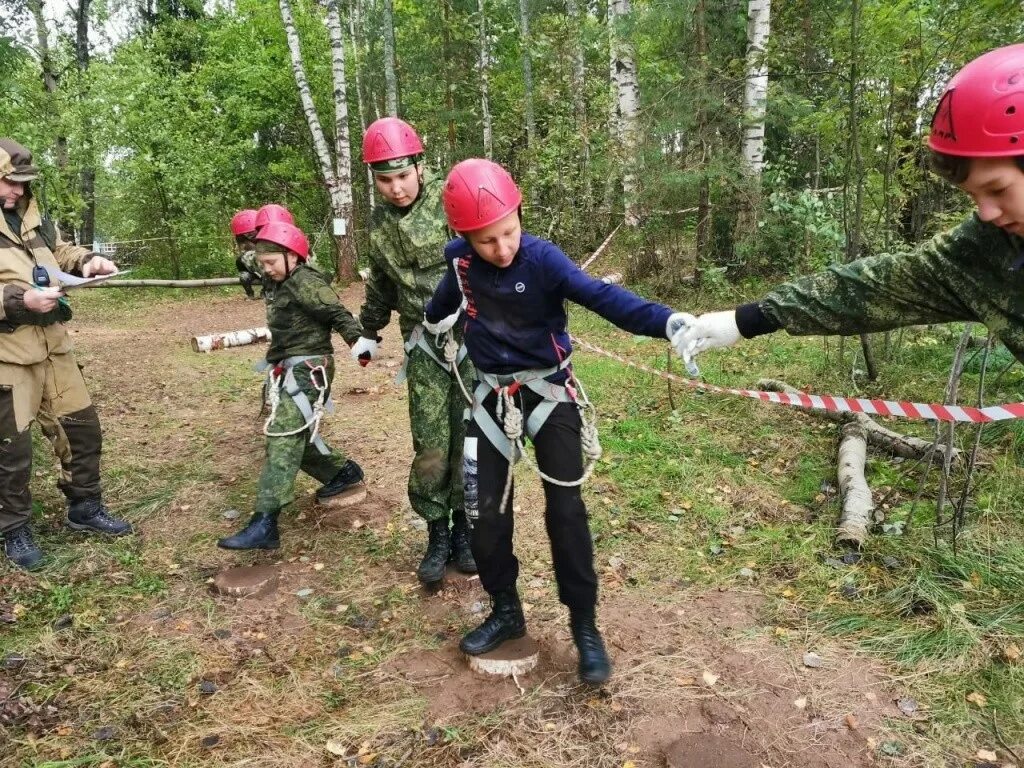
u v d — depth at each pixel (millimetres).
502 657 2805
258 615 3270
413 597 3379
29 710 2646
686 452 4777
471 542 2717
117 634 3119
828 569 3410
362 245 19328
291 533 4020
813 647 2906
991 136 1499
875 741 2436
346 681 2811
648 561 3586
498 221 2180
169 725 2588
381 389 6836
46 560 3660
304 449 3742
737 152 9016
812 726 2506
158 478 4820
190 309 13148
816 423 5125
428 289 3250
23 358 3457
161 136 16219
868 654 2850
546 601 3281
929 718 2518
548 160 12484
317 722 2592
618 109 10977
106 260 3725
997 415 2215
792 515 3951
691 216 10469
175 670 2883
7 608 3270
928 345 6035
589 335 8328
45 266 3477
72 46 16734
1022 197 1559
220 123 17781
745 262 9172
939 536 3559
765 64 6871
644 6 10008
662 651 2914
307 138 19281
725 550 3662
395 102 17219
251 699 2715
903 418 5004
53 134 13828
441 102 18594
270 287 3764
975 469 4148
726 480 4352
